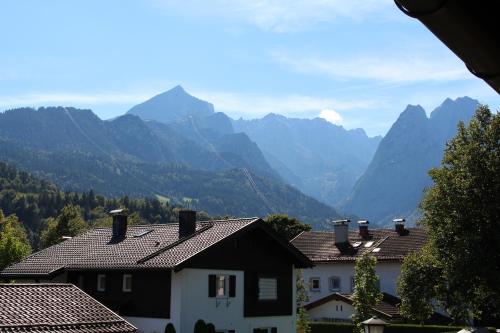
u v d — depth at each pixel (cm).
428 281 2770
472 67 371
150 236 3344
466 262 2495
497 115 2728
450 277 2555
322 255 4869
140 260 2827
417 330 3594
